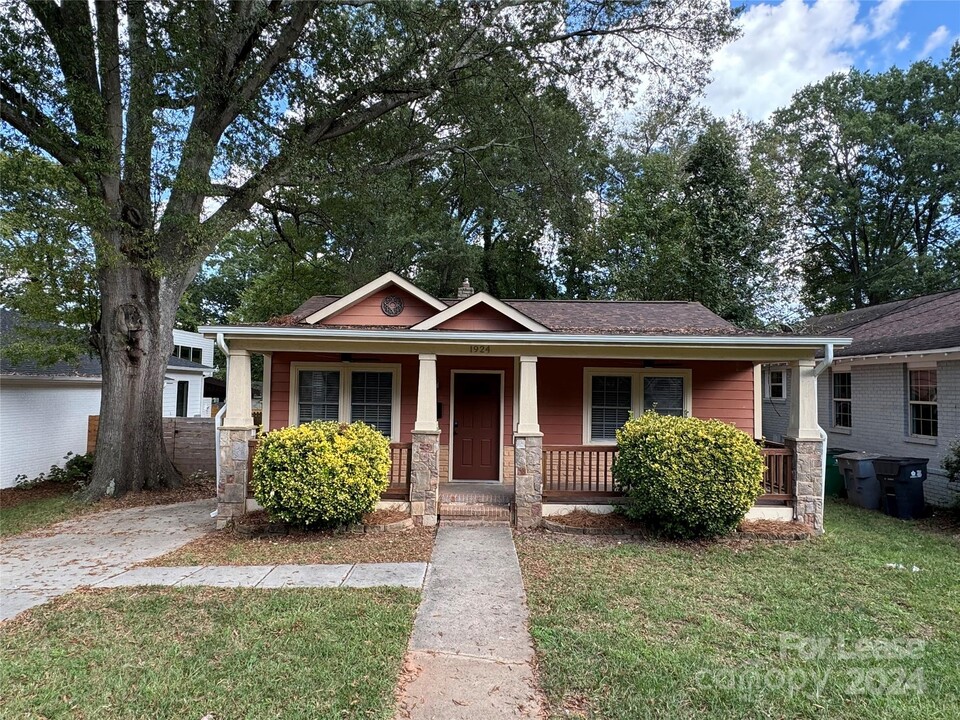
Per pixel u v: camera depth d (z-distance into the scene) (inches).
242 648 153.0
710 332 312.3
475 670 144.2
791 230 924.0
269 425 379.2
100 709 123.2
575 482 321.4
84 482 444.8
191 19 359.9
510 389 390.9
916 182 957.2
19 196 323.9
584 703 129.0
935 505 366.9
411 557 242.8
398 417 384.8
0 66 320.5
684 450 264.5
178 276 429.4
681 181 781.3
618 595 197.3
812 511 293.9
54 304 422.0
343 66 453.1
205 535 287.4
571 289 1050.1
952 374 360.8
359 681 136.1
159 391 429.7
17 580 214.1
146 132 366.3
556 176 631.8
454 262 837.8
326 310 374.3
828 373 516.1
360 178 503.8
